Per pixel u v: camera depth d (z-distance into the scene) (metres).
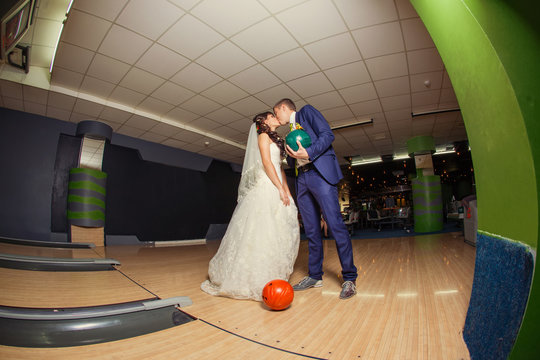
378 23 3.40
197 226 8.88
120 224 6.80
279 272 1.59
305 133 1.65
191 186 8.84
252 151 1.84
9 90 4.60
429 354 0.80
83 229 5.56
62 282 1.89
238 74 4.45
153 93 5.02
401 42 3.78
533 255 0.53
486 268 0.75
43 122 5.66
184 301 1.43
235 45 3.74
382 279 1.93
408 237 6.04
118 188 6.86
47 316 1.10
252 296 1.51
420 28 3.51
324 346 0.90
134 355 0.85
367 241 5.62
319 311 1.28
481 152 0.77
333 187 1.67
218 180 9.98
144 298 1.56
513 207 0.61
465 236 4.14
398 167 13.04
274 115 1.99
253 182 1.76
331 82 4.78
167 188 8.05
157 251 4.99
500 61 0.60
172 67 4.22
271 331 1.05
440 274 2.00
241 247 1.62
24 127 5.44
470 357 0.76
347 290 1.50
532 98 0.55
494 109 0.66
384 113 6.26
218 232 9.59
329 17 3.27
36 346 0.89
